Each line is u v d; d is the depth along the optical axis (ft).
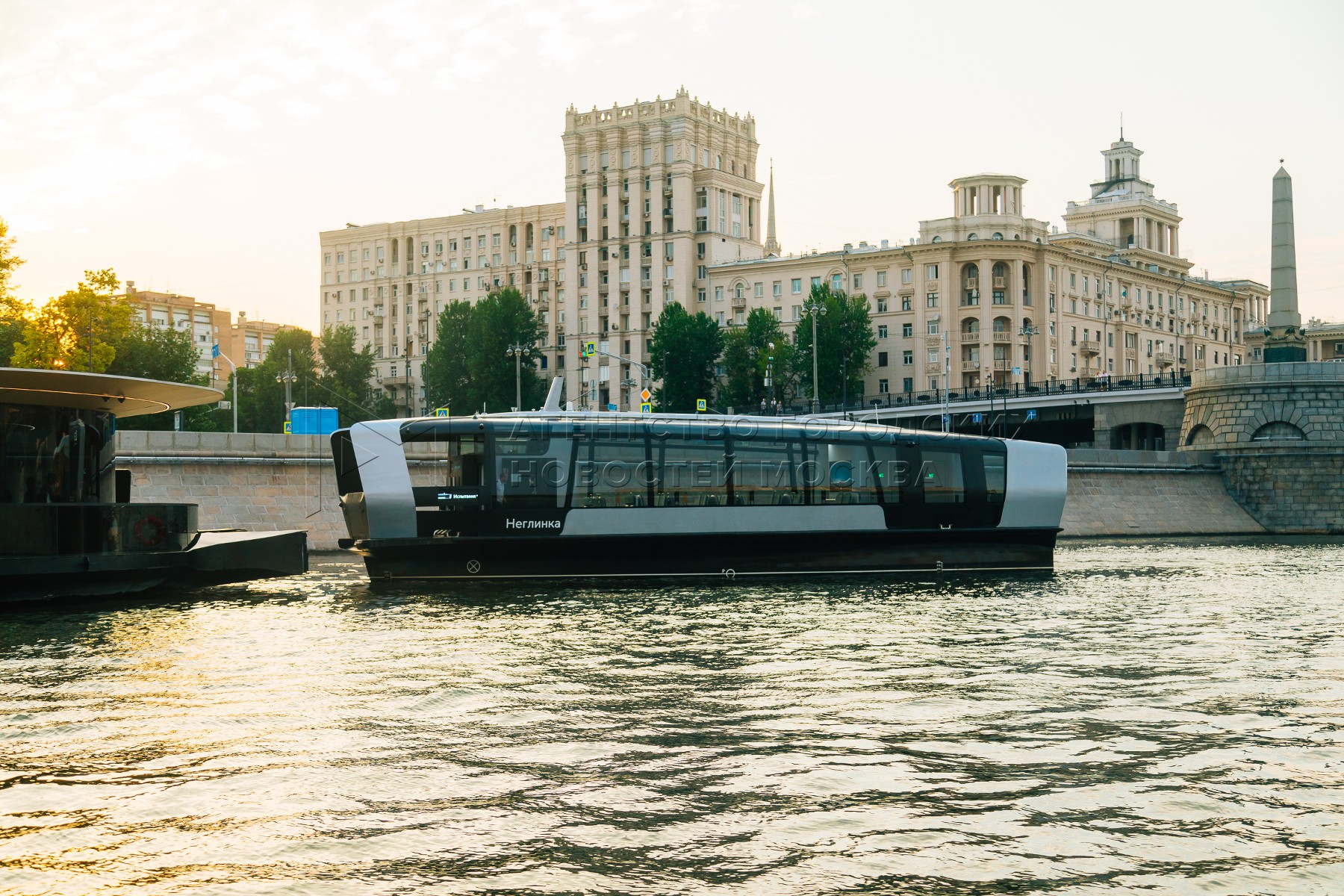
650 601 103.40
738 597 106.63
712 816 38.32
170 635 80.94
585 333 507.71
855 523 123.75
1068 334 442.91
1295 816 38.47
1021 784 42.24
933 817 38.24
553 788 41.70
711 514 119.34
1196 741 49.26
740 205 502.38
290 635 81.35
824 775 43.39
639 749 47.70
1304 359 264.11
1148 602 104.94
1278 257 264.93
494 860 34.04
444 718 53.98
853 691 60.90
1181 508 247.91
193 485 159.53
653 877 32.65
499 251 568.82
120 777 43.09
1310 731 51.21
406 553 114.73
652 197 487.61
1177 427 296.92
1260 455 255.50
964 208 430.61
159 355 346.54
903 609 98.12
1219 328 563.89
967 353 422.41
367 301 614.75
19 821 37.91
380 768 44.45
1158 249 548.31
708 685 62.64
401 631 83.92
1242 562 157.58
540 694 59.98
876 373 440.86
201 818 38.09
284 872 33.06
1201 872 33.22
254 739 49.39
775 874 32.89
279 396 506.89
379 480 113.50
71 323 258.16
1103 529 231.50
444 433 115.24
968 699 58.65
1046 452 132.05
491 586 113.80
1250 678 65.05
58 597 98.94
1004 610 98.07
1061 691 60.95
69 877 32.76
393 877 32.63
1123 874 33.06
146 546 98.58
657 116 483.92
